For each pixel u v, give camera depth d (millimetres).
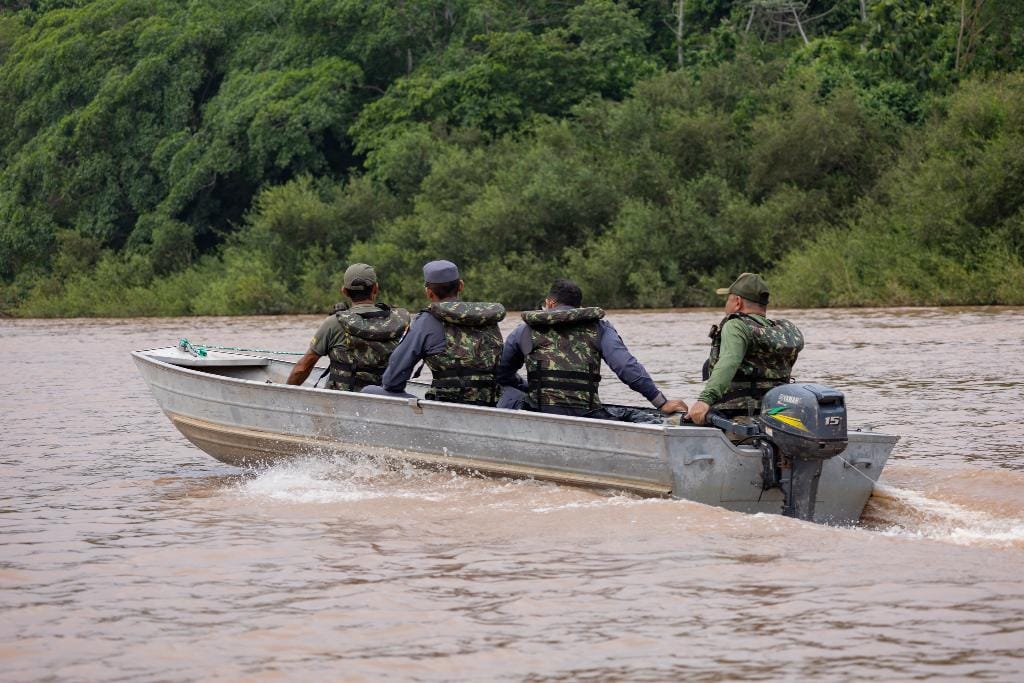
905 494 13688
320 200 87250
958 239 63281
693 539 11492
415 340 14680
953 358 32125
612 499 13086
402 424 14648
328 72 91750
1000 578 10156
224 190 97188
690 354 35875
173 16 101438
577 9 92812
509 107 86000
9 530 12734
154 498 14656
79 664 8406
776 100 77750
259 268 83375
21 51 105125
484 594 9906
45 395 27688
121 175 97375
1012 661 8164
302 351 40969
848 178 74438
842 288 65625
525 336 14406
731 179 76438
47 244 98375
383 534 12141
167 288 88812
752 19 93500
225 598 9930
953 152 65000
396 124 87688
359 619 9305
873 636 8719
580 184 76375
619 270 73375
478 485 14164
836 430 12094
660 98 80000
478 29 93750
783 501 12867
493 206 75750
